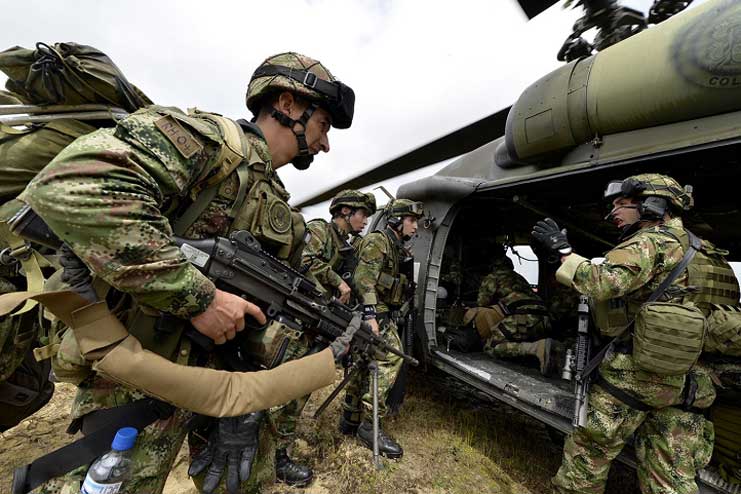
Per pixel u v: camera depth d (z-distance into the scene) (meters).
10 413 2.09
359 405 3.05
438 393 4.21
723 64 1.67
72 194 0.80
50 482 1.06
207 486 1.34
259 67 1.44
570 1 2.26
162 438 1.18
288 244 1.42
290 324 1.40
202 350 1.19
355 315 1.71
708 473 2.09
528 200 3.57
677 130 1.94
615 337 2.01
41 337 1.52
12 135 1.38
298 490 2.39
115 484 0.99
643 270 1.85
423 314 3.66
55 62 1.23
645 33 2.06
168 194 1.02
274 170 1.47
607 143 2.26
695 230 3.71
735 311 1.99
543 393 2.71
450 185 3.67
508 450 3.09
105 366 0.89
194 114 1.24
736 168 2.30
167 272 0.89
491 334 3.98
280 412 2.39
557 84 2.45
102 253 0.83
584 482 2.13
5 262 1.50
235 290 1.22
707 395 1.94
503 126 3.43
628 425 1.98
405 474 2.60
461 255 5.04
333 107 1.43
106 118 1.36
